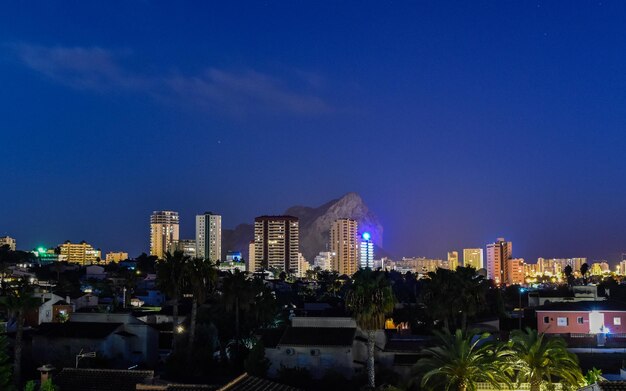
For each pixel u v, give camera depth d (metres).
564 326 81.44
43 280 180.12
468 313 75.81
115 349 77.00
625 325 80.25
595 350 71.25
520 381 48.16
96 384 48.12
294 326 72.06
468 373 44.53
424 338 77.25
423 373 48.88
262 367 65.12
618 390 39.28
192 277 75.81
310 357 67.19
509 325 91.88
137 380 48.53
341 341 67.31
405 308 102.75
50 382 45.03
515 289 154.50
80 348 75.25
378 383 62.34
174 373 72.12
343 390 62.91
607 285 150.38
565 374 46.16
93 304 125.69
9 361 73.31
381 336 69.19
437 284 77.19
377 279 61.31
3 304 65.25
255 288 97.19
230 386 42.12
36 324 99.44
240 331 89.88
